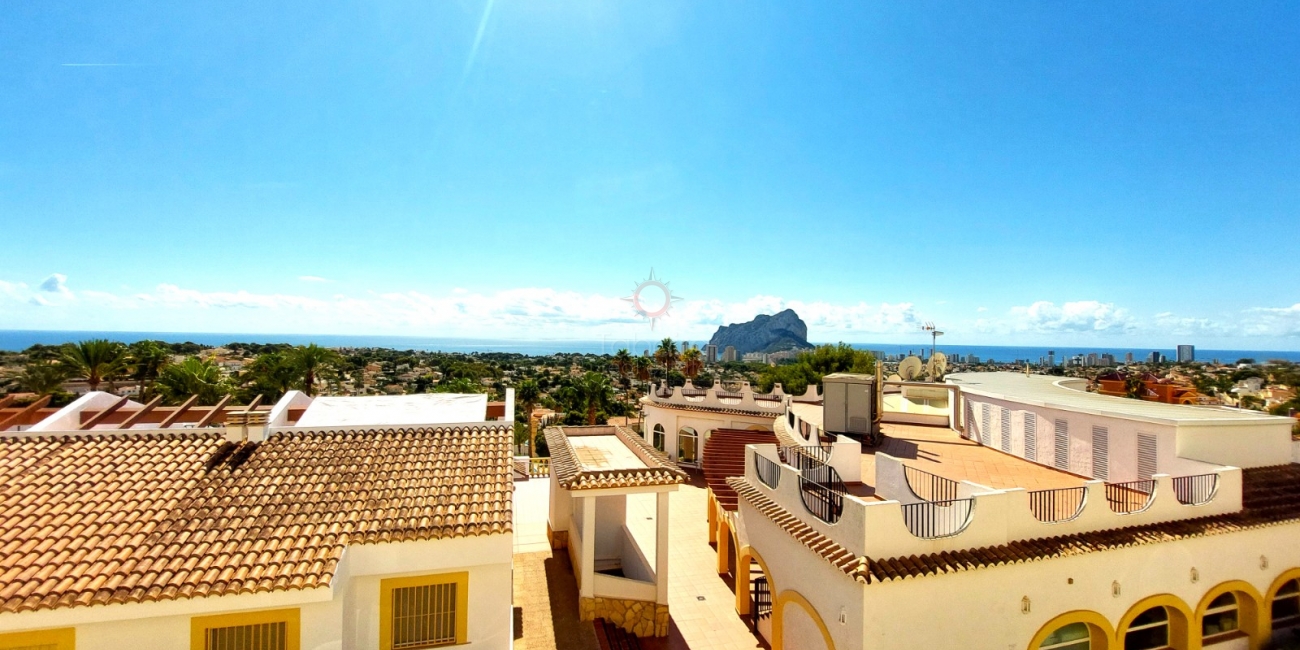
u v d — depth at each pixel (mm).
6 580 8023
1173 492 11117
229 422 12055
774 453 14750
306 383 39781
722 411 30203
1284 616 11742
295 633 8875
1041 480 14656
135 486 10359
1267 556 11531
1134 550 10344
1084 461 15000
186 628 8609
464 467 11945
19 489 9953
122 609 8086
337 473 11328
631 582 13820
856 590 8727
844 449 13930
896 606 8688
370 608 9953
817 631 10188
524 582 15656
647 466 14633
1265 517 11461
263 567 8820
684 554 19562
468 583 10312
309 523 9875
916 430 22219
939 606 8945
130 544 8961
